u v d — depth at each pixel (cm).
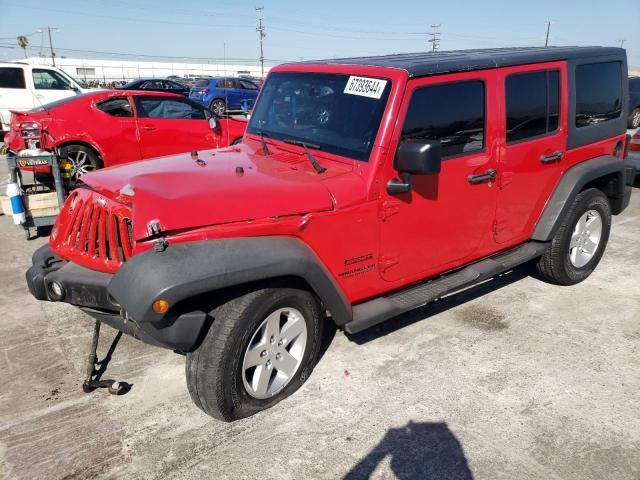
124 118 851
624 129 507
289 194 289
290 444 280
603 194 480
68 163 812
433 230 355
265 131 395
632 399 319
